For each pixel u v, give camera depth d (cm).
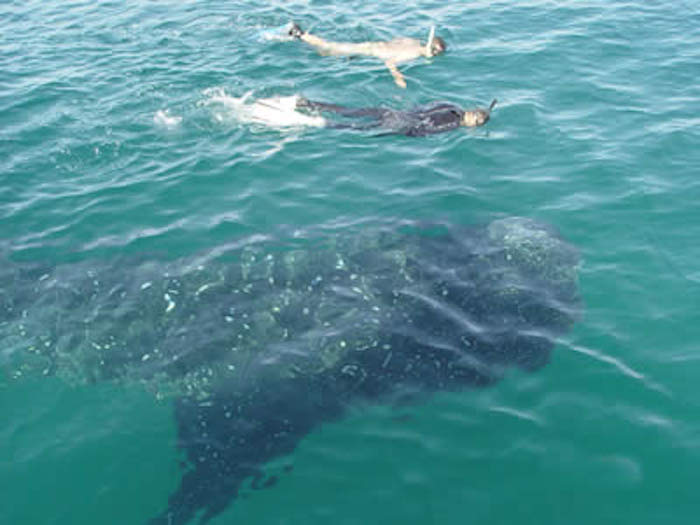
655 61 1219
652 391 574
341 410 570
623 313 663
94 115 1066
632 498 485
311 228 809
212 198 873
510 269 725
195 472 523
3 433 559
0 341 648
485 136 1011
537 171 919
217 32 1404
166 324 659
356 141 1008
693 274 709
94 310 681
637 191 855
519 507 482
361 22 1459
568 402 569
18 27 1452
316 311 665
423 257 746
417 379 594
